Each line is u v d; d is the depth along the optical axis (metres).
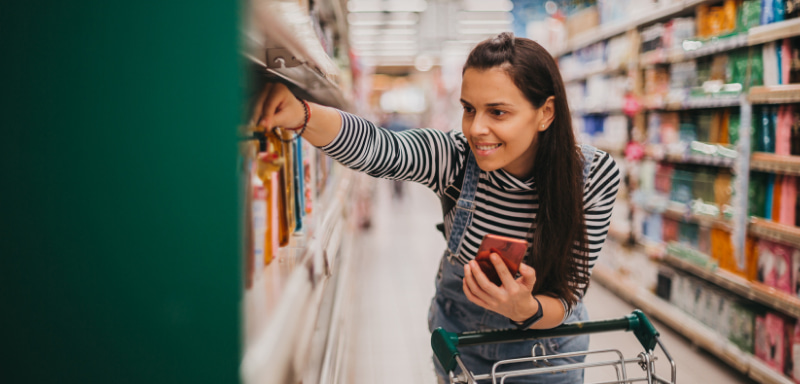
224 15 0.51
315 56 1.01
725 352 2.93
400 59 16.69
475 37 11.63
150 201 0.53
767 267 2.69
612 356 3.09
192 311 0.54
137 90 0.52
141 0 0.52
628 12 4.05
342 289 2.57
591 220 1.26
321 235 1.44
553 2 6.03
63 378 0.56
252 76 0.99
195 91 0.52
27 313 0.55
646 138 3.97
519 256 1.03
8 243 0.54
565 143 1.16
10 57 0.52
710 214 3.09
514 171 1.24
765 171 2.74
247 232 0.84
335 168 3.70
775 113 2.62
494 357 1.41
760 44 2.73
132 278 0.54
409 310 4.04
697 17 3.31
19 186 0.54
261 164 1.08
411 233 6.89
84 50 0.52
